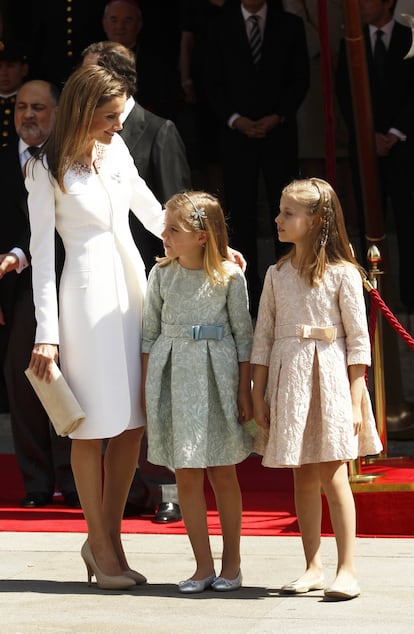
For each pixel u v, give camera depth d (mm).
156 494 23906
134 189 20281
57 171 18594
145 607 17703
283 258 18656
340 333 18281
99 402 18547
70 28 35312
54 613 17438
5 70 29109
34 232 18781
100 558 18906
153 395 18594
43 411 25328
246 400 18703
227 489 18797
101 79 18469
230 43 35469
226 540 18859
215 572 19078
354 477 22766
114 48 22016
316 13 39125
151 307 18984
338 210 18391
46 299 18609
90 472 18906
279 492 26344
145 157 23609
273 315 18562
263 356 18516
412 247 36969
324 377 18016
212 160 38375
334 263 18297
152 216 20469
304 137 39812
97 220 18781
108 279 18812
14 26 40000
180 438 18344
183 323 18656
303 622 16766
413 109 35594
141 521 23891
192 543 18812
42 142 24938
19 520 23984
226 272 18672
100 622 16922
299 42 35469
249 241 36219
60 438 25188
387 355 31281
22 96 24875
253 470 28203
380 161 35781
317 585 18562
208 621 16875
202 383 18453
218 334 18625
